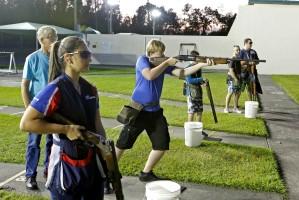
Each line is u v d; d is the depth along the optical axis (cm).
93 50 3094
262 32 2652
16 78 1842
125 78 1912
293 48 2619
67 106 234
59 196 240
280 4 2594
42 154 573
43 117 230
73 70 239
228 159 567
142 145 624
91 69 2538
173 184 377
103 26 6788
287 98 1324
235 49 953
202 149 615
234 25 2784
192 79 677
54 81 235
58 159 238
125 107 452
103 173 250
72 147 235
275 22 2620
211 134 738
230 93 966
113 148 245
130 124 448
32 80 421
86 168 238
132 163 535
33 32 2686
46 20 5494
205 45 2873
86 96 245
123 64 3044
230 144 656
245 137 725
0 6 5041
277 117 952
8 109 986
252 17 2661
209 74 2350
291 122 889
